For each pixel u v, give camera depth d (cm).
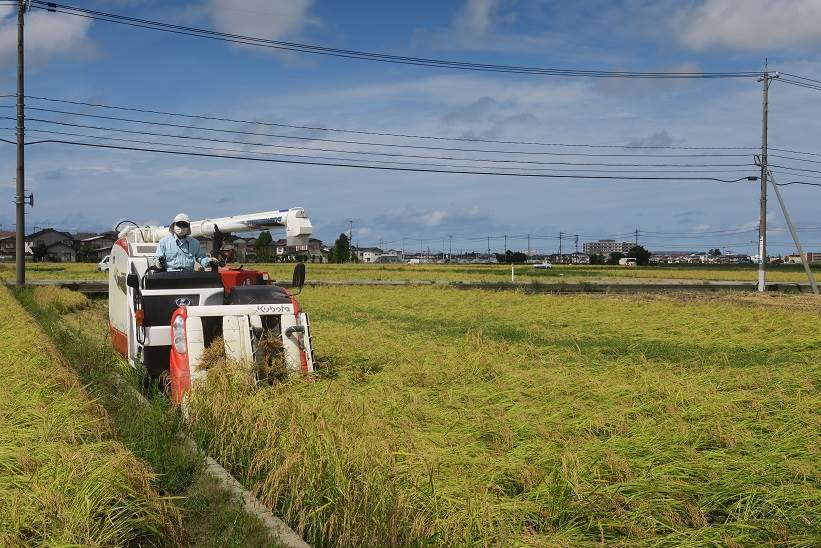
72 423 676
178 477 630
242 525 525
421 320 1927
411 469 551
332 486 530
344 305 2389
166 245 1119
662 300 2795
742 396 826
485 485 536
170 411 806
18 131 2945
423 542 460
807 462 590
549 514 502
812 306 2584
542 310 2177
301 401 713
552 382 913
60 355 1066
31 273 4806
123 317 1195
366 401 764
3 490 512
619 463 571
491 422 700
